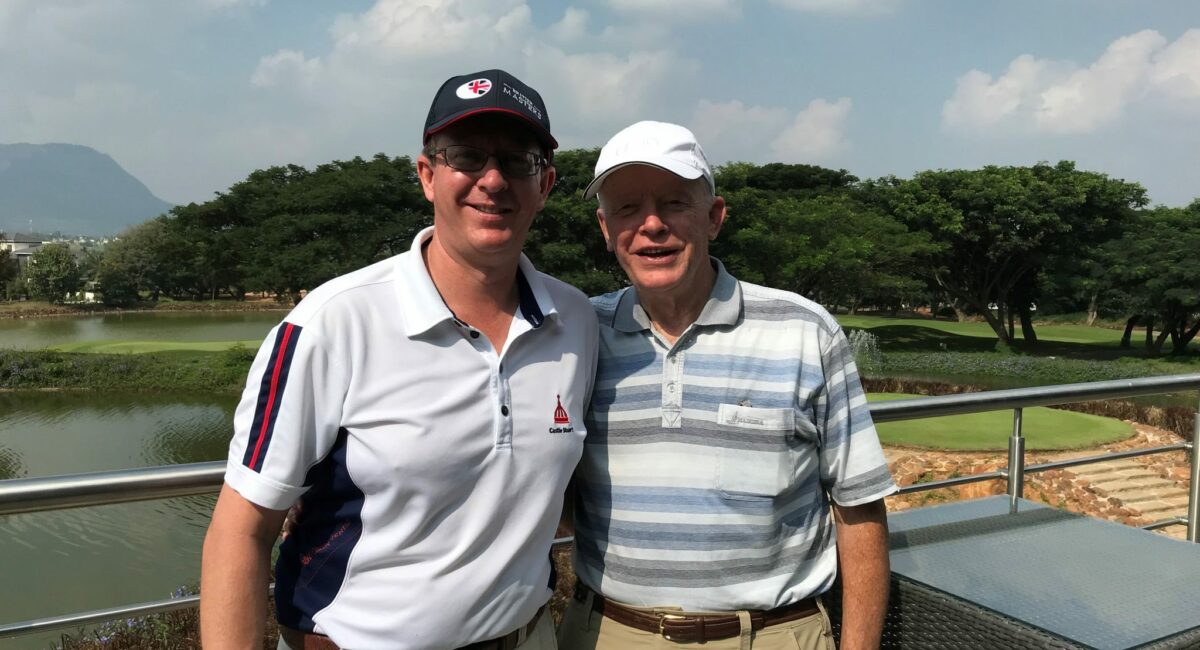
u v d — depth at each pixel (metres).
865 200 48.72
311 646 1.62
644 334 1.95
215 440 24.77
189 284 88.50
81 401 31.67
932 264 44.09
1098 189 40.25
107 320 66.44
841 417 1.91
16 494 1.77
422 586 1.54
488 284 1.65
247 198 47.47
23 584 10.93
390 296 1.59
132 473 1.90
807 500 1.95
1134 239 40.16
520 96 1.61
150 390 33.91
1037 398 3.11
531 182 1.64
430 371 1.55
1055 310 45.44
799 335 1.89
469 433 1.55
